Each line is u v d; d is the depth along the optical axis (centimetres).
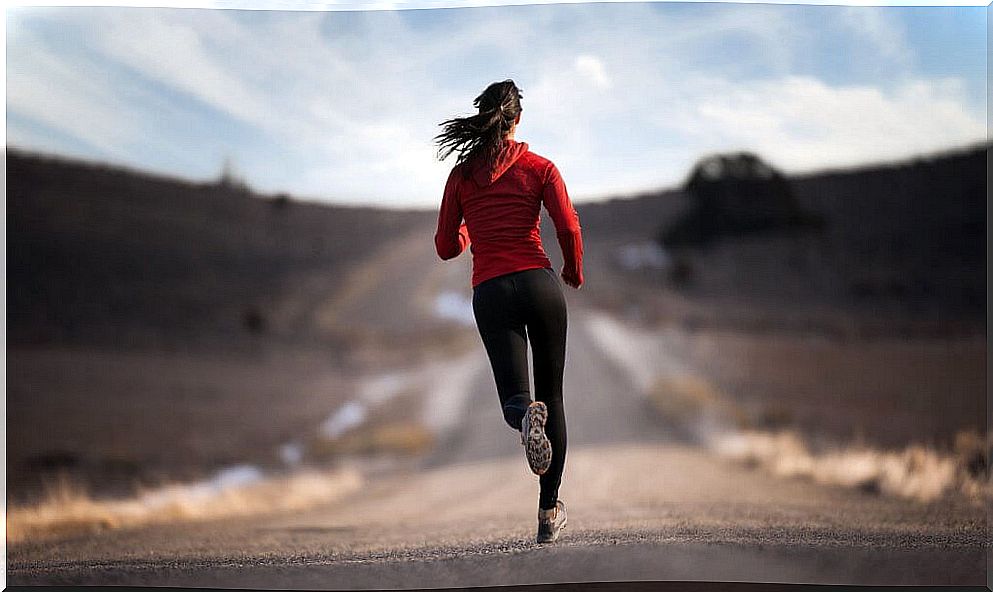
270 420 2369
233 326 3956
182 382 3036
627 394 2173
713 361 2900
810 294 4200
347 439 1936
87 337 3631
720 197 4928
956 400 2306
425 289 4444
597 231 5238
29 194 4519
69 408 2523
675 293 4331
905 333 3553
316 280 4597
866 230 4706
